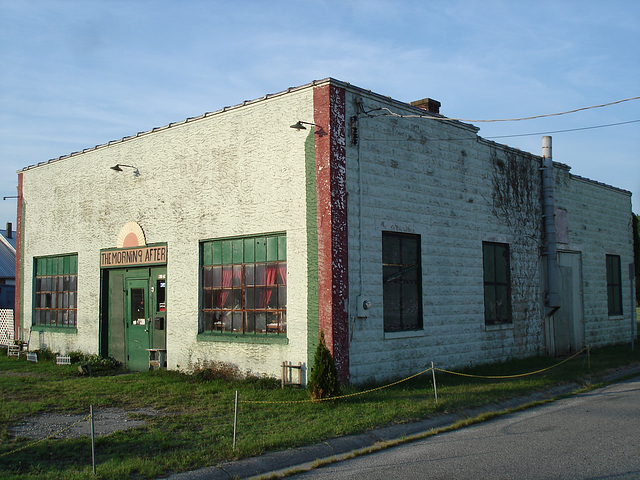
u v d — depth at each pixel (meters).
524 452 7.65
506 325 16.00
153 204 15.31
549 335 17.84
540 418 9.88
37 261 19.58
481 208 15.61
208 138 14.09
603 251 21.28
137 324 15.80
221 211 13.65
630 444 7.97
